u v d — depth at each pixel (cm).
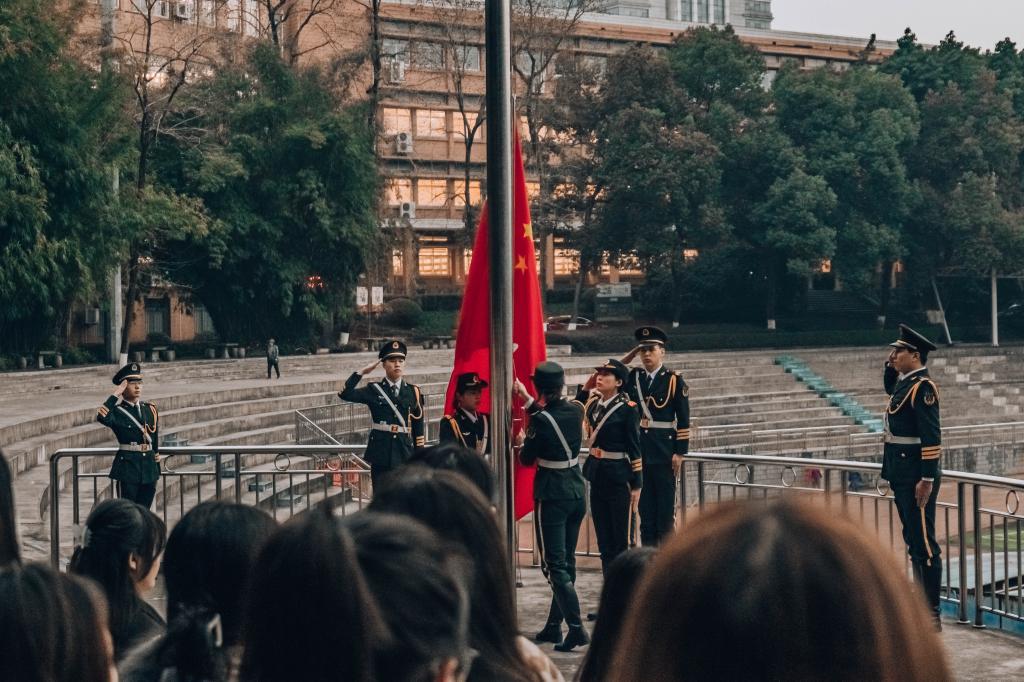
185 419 2888
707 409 4272
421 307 6369
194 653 275
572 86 5650
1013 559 1038
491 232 648
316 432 2806
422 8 5875
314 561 162
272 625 163
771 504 129
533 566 1117
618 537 916
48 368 3547
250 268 4594
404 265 6756
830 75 5972
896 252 5872
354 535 173
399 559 168
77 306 4222
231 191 4434
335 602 160
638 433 915
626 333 5731
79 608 191
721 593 121
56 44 3102
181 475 1123
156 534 396
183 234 4000
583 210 5719
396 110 6694
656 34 7512
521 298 877
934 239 6166
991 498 1981
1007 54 7112
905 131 5869
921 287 6331
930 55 6675
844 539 123
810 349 5697
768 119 5781
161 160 4381
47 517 1625
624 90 5544
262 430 2884
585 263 5872
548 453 843
